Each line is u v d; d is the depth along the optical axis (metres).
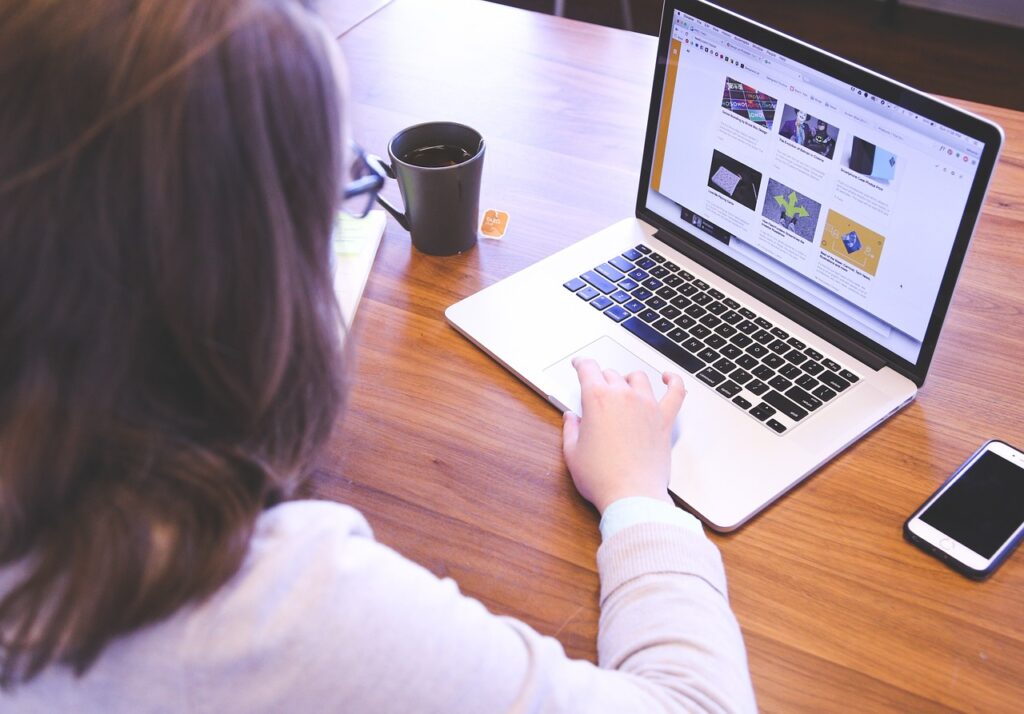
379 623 0.46
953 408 0.88
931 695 0.66
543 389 0.88
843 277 0.89
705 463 0.81
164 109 0.38
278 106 0.42
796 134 0.87
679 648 0.62
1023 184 1.16
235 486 0.46
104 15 0.38
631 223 1.09
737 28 0.88
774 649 0.69
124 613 0.42
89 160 0.39
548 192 1.15
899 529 0.77
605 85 1.34
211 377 0.45
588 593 0.73
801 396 0.87
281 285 0.45
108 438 0.43
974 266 1.04
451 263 1.05
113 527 0.42
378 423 0.87
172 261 0.41
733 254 1.00
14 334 0.40
